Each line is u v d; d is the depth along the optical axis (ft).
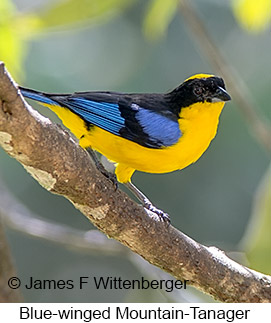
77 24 40.40
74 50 59.67
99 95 34.37
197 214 55.88
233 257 40.16
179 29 59.93
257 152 55.88
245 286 31.63
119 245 42.52
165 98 36.29
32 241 58.39
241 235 55.21
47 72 57.98
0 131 24.03
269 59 60.44
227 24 61.26
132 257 42.14
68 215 57.82
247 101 45.52
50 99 32.94
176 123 35.12
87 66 59.62
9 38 38.17
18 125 23.98
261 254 38.45
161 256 30.37
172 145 34.45
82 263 58.95
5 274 34.83
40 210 57.06
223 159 56.08
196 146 35.53
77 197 27.71
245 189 55.62
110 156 34.83
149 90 59.62
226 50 60.80
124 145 34.12
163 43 60.03
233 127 55.88
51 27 39.63
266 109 58.03
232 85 45.32
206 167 56.24
